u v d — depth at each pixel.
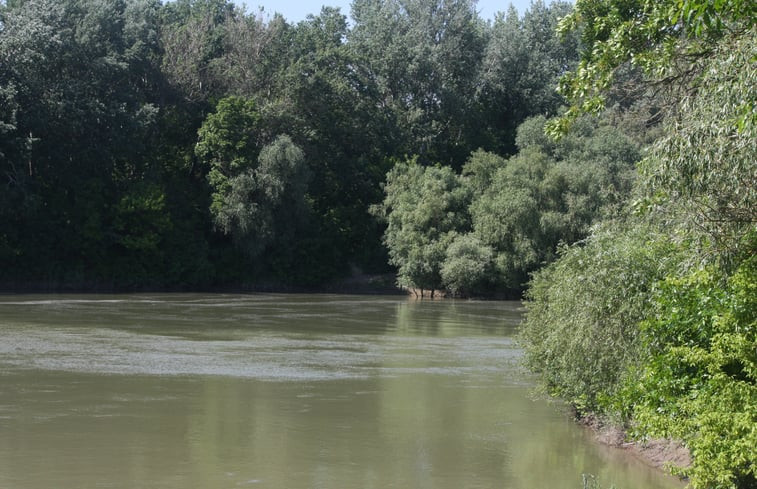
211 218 75.94
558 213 69.62
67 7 73.25
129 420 21.55
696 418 10.96
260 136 80.44
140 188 72.62
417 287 76.44
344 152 88.00
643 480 17.09
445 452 19.20
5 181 67.44
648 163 14.73
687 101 13.78
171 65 80.94
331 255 81.50
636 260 18.06
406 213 75.94
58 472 16.86
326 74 87.19
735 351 11.28
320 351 35.81
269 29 86.94
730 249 12.33
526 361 25.28
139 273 73.75
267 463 17.91
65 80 70.75
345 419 22.42
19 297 62.06
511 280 71.56
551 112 98.12
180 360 31.73
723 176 12.55
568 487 16.58
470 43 98.25
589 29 18.59
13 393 24.53
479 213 73.19
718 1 10.75
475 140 93.12
